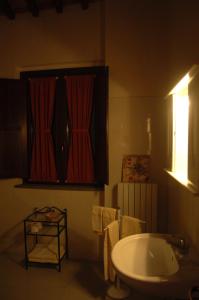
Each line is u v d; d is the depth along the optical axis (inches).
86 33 112.3
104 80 107.6
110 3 105.0
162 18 101.7
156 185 101.1
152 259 68.1
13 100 117.9
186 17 72.7
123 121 107.3
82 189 114.7
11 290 94.8
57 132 118.6
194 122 52.8
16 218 122.9
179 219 81.4
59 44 115.3
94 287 96.3
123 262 62.3
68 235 117.5
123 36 104.8
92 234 115.3
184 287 50.7
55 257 108.2
